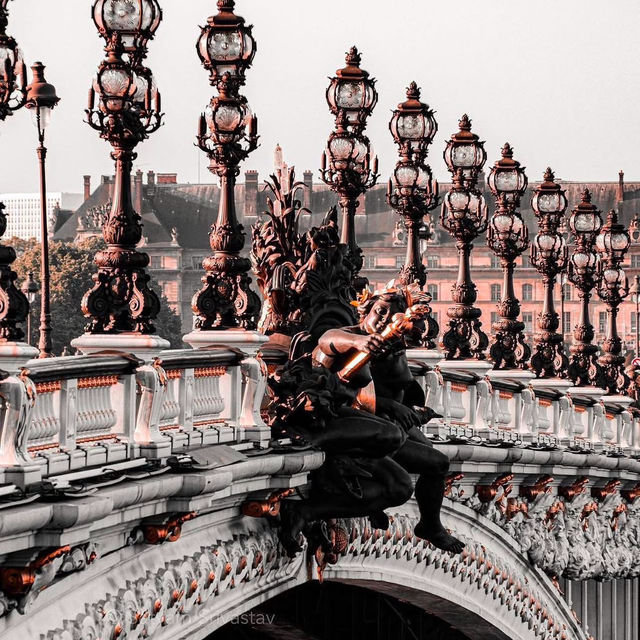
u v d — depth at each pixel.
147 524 43.91
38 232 67.19
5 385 38.16
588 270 101.19
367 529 60.56
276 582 53.91
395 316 53.00
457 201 73.81
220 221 52.00
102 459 43.19
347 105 63.00
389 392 56.09
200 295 51.91
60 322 66.75
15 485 38.00
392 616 74.62
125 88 45.00
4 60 39.25
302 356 53.88
